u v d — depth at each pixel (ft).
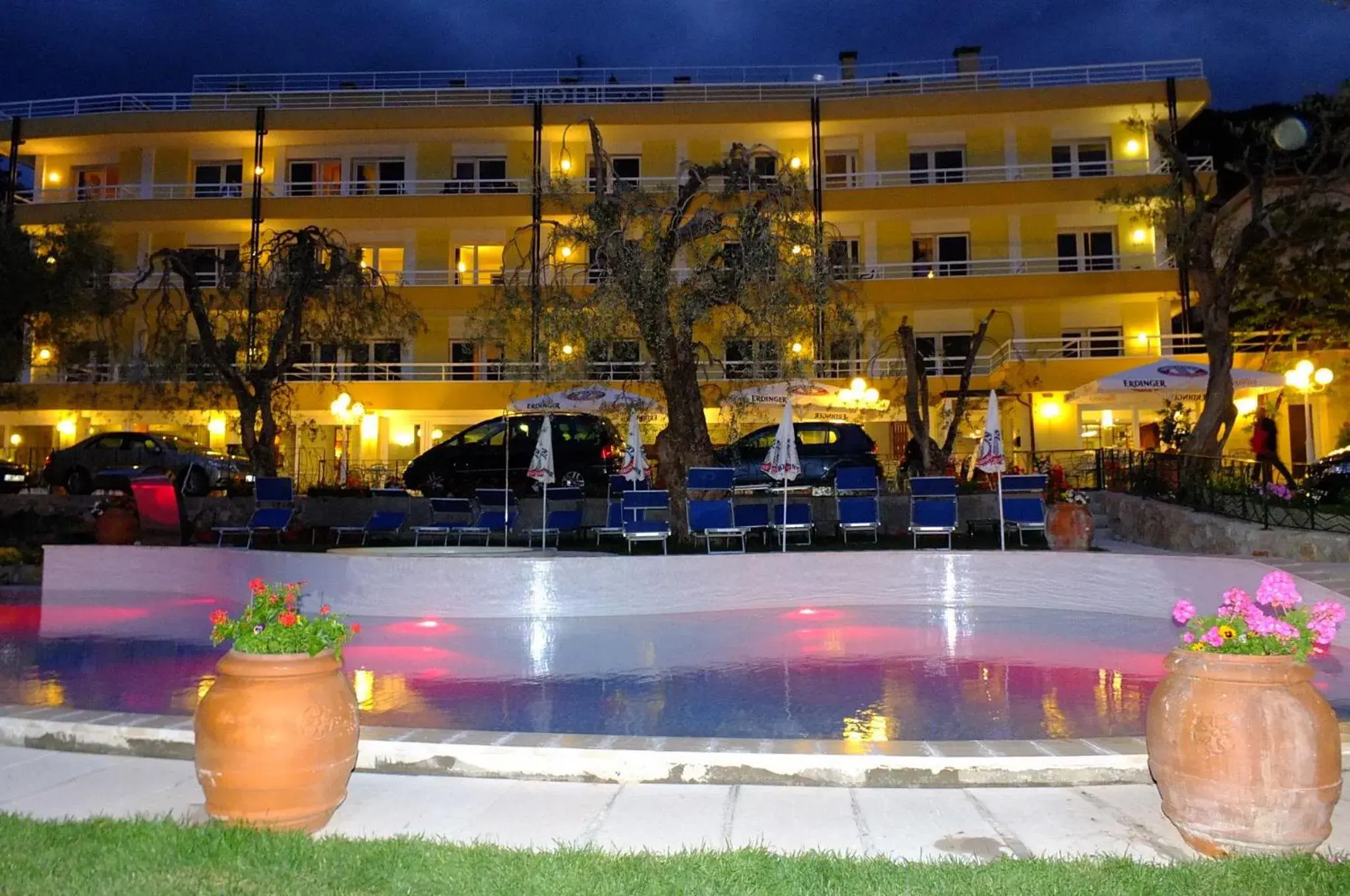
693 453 50.62
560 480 64.64
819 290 48.16
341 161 114.42
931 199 103.60
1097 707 21.57
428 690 23.97
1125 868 12.05
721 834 13.94
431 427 106.01
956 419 69.26
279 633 14.10
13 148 110.11
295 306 64.95
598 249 49.52
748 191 50.70
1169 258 99.45
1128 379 67.97
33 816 14.57
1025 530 54.34
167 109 112.06
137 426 103.19
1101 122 107.55
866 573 39.24
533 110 108.37
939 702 22.17
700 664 27.40
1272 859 12.30
